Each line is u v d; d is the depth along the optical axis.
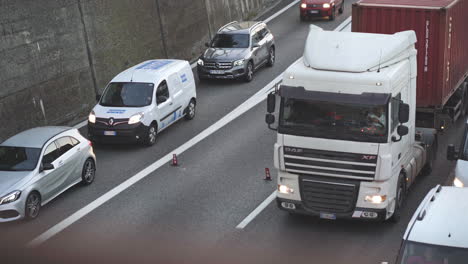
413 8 24.94
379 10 25.50
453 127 30.47
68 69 32.69
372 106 19.70
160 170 27.02
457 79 27.92
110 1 35.81
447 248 14.77
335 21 51.34
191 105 33.09
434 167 26.47
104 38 35.28
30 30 30.42
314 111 20.19
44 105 31.22
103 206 23.91
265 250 20.28
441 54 24.89
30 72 30.41
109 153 29.02
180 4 42.97
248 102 35.38
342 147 20.08
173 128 31.98
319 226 21.81
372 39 21.25
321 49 20.81
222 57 38.44
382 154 19.84
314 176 20.72
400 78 20.81
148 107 29.59
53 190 23.88
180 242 21.00
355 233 21.25
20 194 22.42
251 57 38.94
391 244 20.45
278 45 46.03
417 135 24.78
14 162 23.47
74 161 24.86
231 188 25.09
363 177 20.14
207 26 47.00
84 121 33.16
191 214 23.05
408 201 23.38
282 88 20.39
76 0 33.25
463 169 21.22
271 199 24.06
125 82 30.44
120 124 28.95
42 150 23.70
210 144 29.73
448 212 15.61
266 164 27.33
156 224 22.36
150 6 39.56
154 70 31.36
